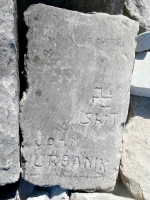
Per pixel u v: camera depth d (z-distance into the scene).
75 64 0.71
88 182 0.78
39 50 0.69
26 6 0.82
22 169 0.74
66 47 0.69
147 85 0.81
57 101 0.71
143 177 0.81
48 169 0.75
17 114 0.67
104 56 0.72
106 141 0.77
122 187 0.85
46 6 0.67
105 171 0.79
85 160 0.77
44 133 0.73
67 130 0.74
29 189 0.79
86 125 0.74
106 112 0.75
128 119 0.86
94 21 0.70
